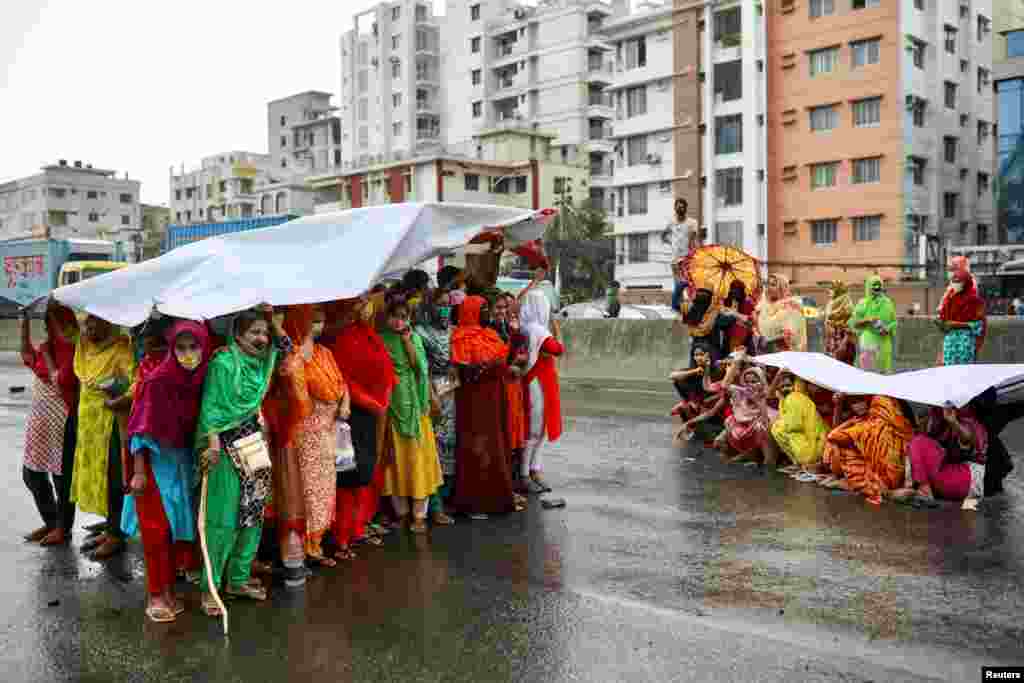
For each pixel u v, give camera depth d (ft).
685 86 174.29
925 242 130.11
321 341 19.20
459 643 14.49
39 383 21.08
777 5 157.99
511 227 23.56
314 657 14.07
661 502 23.88
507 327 23.79
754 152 161.89
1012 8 170.91
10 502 25.72
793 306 33.86
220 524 16.07
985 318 33.30
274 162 352.90
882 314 37.29
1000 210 141.28
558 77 262.88
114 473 19.93
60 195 342.85
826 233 154.71
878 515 22.11
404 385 20.47
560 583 17.37
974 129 162.81
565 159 248.32
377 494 20.67
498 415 22.63
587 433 35.40
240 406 15.83
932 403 22.17
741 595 16.48
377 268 17.78
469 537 20.76
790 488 25.31
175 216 368.48
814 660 13.52
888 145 146.41
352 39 334.24
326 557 19.24
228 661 14.01
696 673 13.12
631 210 187.62
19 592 17.63
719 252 35.40
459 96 293.84
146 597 17.29
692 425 33.06
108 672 13.67
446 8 297.33
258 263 18.12
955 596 16.21
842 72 150.82
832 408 26.63
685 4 172.76
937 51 150.82
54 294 18.31
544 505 23.52
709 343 32.73
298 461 17.65
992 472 23.71
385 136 319.68
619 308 71.05
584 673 13.24
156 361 16.39
